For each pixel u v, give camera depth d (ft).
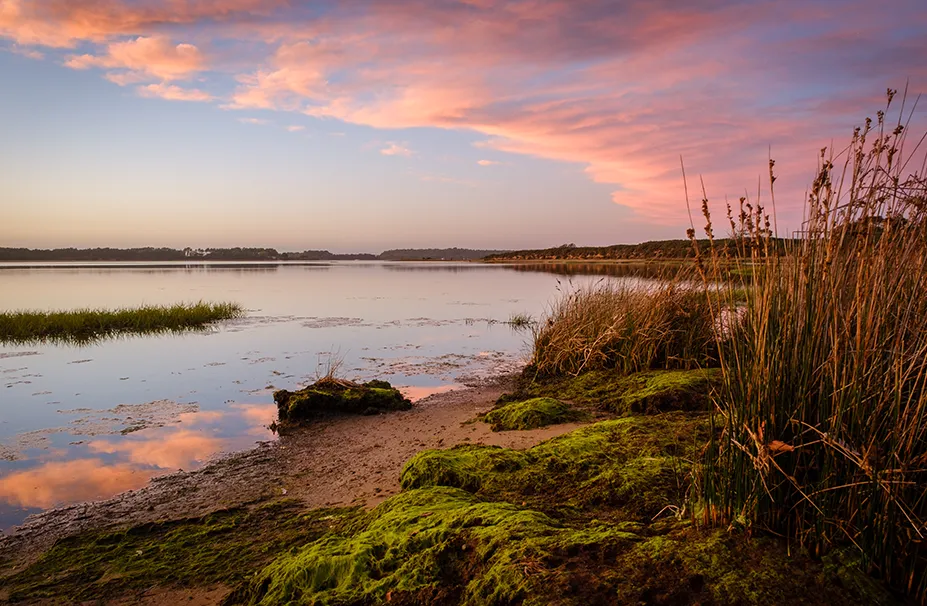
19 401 33.83
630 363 31.48
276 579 11.74
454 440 23.94
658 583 8.75
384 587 10.47
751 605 8.13
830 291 9.97
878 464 8.62
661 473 13.94
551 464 16.20
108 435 27.55
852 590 8.19
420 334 57.88
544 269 222.07
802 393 9.62
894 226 10.07
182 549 15.84
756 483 9.62
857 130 9.89
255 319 71.41
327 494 19.52
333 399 30.48
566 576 9.12
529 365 38.68
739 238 10.84
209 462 23.86
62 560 15.62
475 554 10.50
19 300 101.55
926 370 9.06
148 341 55.88
